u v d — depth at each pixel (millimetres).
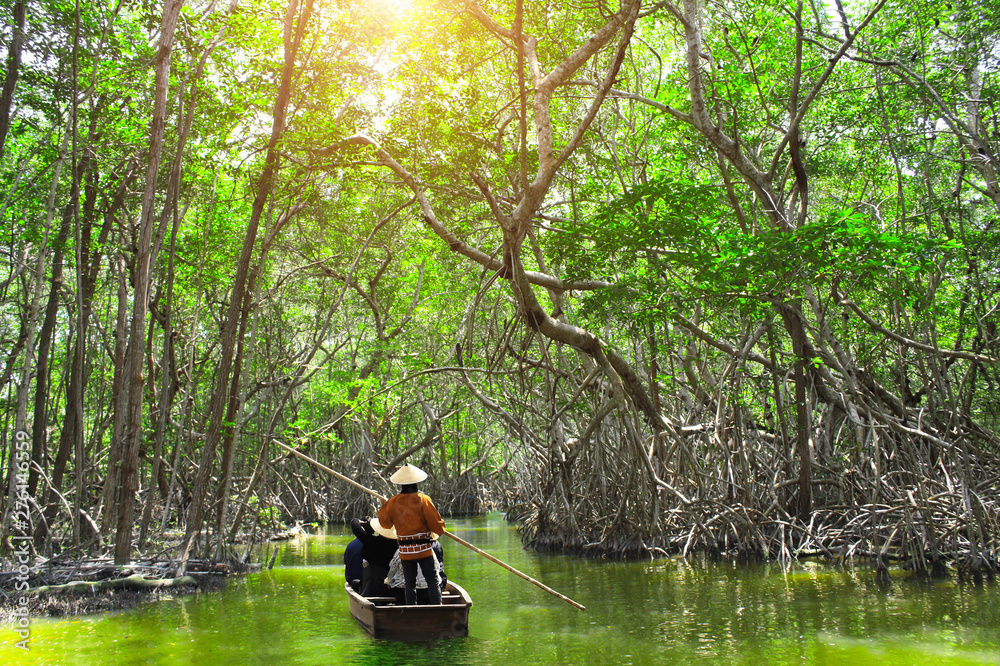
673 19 14492
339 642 6902
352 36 10438
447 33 10039
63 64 10438
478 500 31656
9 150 12781
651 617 7992
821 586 9836
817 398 14961
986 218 15016
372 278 21578
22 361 16406
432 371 14820
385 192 16516
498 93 13031
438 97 10195
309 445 22188
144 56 10992
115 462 9891
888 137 13109
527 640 6953
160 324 15844
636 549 13602
